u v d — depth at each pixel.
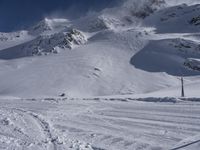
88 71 152.38
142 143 11.10
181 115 17.92
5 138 11.22
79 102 33.59
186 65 162.50
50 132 12.78
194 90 63.88
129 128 14.35
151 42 196.38
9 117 17.06
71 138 11.91
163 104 26.36
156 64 166.25
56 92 124.12
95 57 175.12
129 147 10.58
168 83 142.00
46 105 29.77
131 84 139.50
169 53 178.62
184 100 28.88
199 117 16.72
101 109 24.33
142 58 174.25
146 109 22.44
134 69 159.75
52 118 18.47
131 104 28.52
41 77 148.25
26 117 17.33
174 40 191.75
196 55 175.88
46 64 172.50
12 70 170.25
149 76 150.75
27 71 162.25
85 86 135.25
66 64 166.62
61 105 29.44
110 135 12.66
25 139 11.27
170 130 13.48
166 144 10.91
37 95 118.56
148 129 13.92
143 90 134.12
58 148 9.93
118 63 168.00
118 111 22.06
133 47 192.50
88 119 17.89
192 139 11.50
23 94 123.88
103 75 149.38
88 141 11.53
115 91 131.50
